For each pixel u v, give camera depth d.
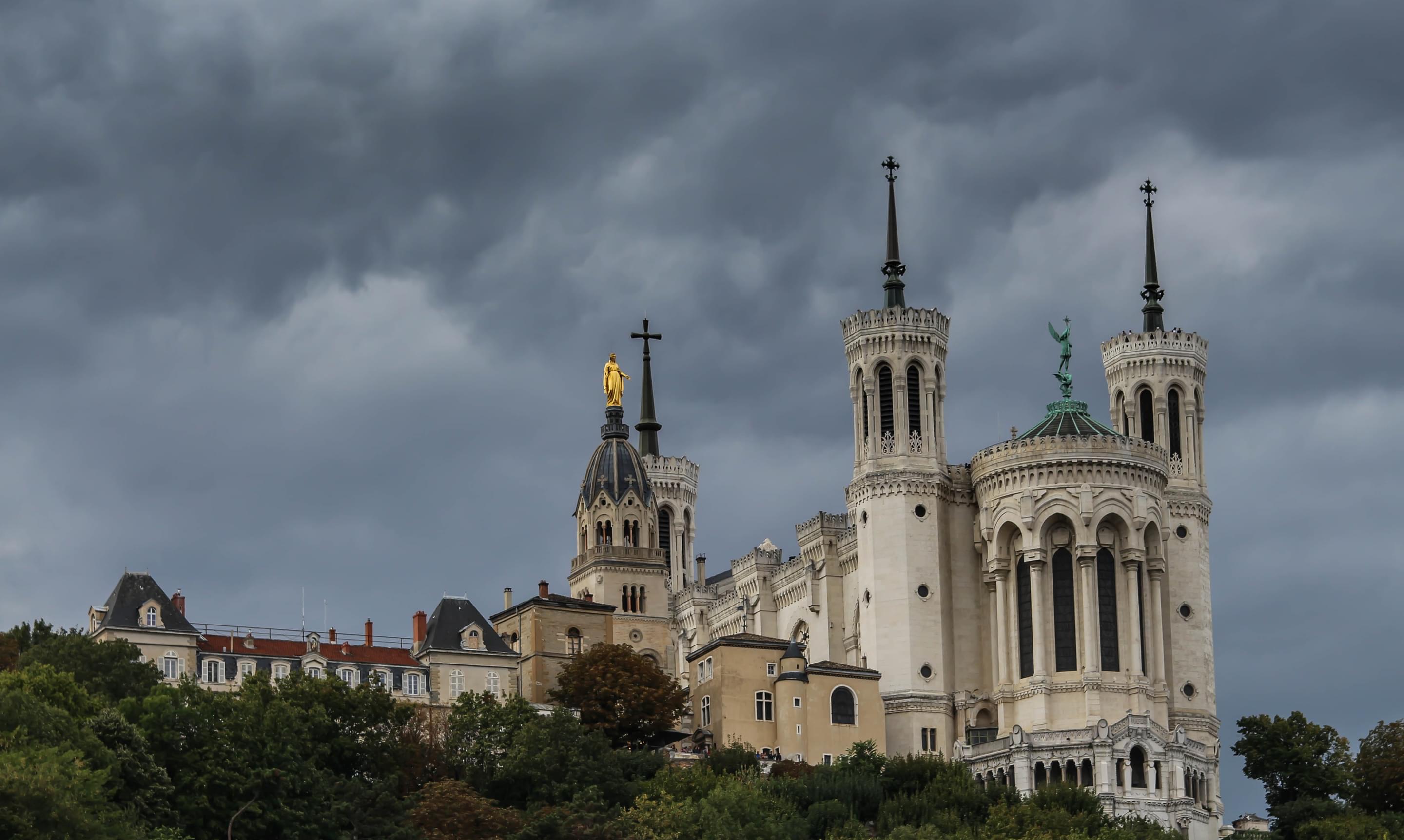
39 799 160.00
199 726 193.00
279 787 191.62
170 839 175.25
